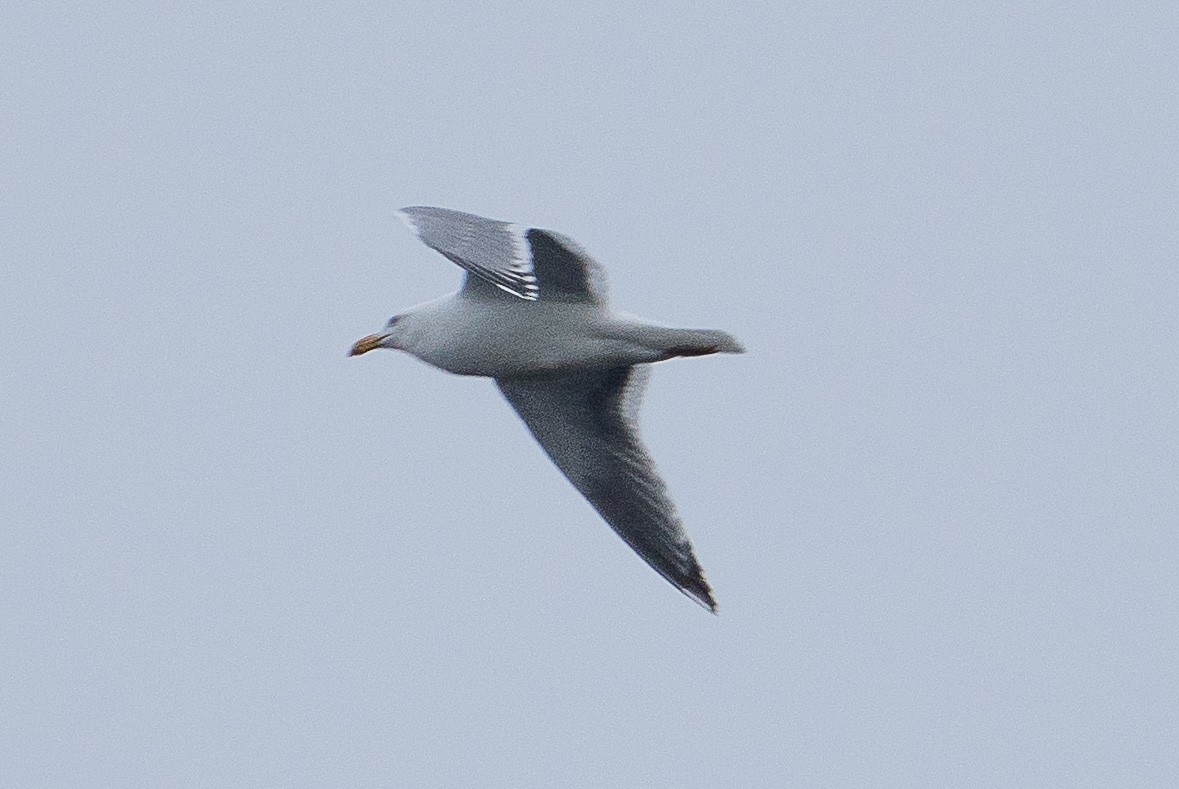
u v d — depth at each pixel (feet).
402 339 53.72
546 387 55.36
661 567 56.08
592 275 51.19
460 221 45.73
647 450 55.36
